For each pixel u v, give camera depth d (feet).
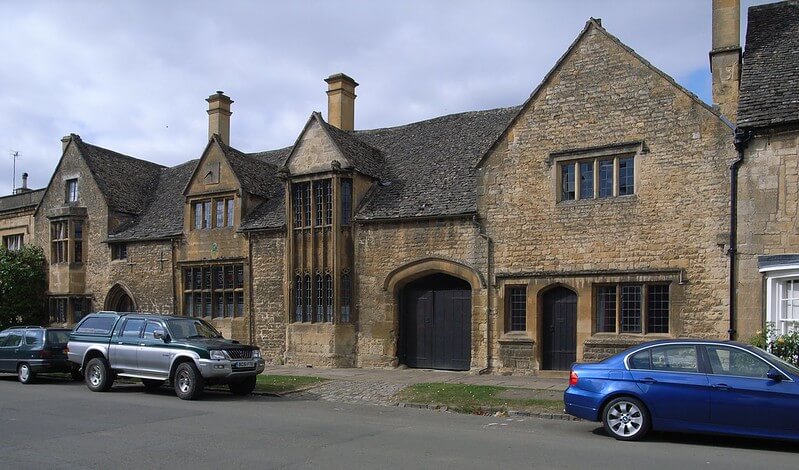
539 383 51.85
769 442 32.81
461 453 29.04
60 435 33.22
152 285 82.38
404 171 70.59
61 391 52.85
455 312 63.16
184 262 79.25
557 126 57.21
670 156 52.34
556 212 56.80
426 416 40.47
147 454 28.81
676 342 33.78
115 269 86.22
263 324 72.28
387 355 64.59
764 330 45.52
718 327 49.47
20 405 43.96
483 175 60.13
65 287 89.15
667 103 52.80
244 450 29.58
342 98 82.99
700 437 33.96
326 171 67.46
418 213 62.90
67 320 89.56
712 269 50.06
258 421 37.63
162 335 49.80
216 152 77.97
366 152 72.38
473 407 42.32
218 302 77.05
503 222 59.00
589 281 54.95
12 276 90.17
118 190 91.20
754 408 30.78
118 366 51.75
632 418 32.86
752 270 47.85
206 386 55.47
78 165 91.91
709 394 31.65
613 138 54.70
